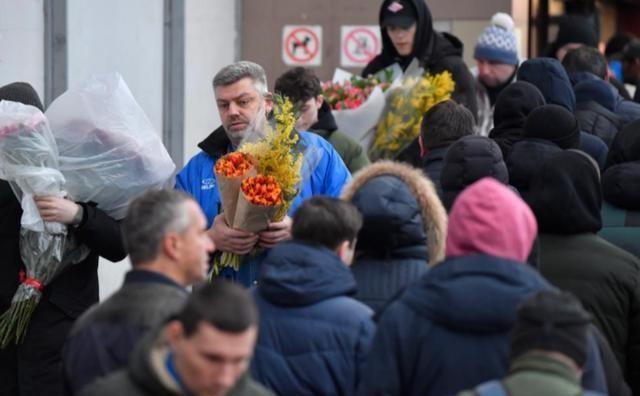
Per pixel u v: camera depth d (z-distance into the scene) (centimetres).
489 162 1248
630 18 4197
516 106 1530
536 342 782
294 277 980
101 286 2005
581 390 778
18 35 1866
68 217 1299
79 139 1316
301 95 1599
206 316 741
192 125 2300
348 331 976
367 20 2464
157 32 2203
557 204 1167
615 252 1170
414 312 898
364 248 1057
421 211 1052
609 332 1158
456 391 882
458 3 2458
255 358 987
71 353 927
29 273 1313
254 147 1271
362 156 1636
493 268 878
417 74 1912
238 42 2489
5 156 1280
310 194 1338
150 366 779
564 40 2381
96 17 2012
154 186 1340
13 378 1341
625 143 1451
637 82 2534
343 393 978
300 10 2481
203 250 916
